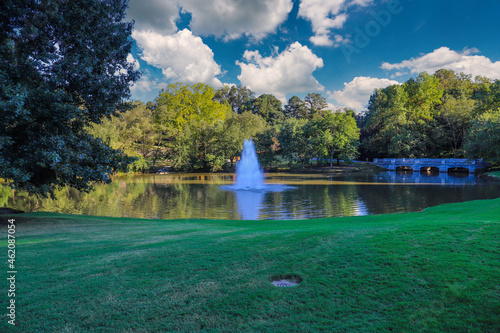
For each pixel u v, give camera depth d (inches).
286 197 1312.7
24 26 477.1
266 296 207.6
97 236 449.1
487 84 3329.2
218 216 938.1
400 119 2874.0
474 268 228.8
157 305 200.4
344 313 183.3
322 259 270.2
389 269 238.4
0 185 1579.7
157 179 2244.1
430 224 367.9
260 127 3351.4
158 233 468.4
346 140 2827.3
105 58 573.0
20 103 389.4
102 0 569.6
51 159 447.8
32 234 474.9
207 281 236.2
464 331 161.3
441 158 2847.0
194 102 3486.7
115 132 2605.8
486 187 1535.4
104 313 191.9
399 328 166.4
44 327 176.9
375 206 1079.6
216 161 2915.8
